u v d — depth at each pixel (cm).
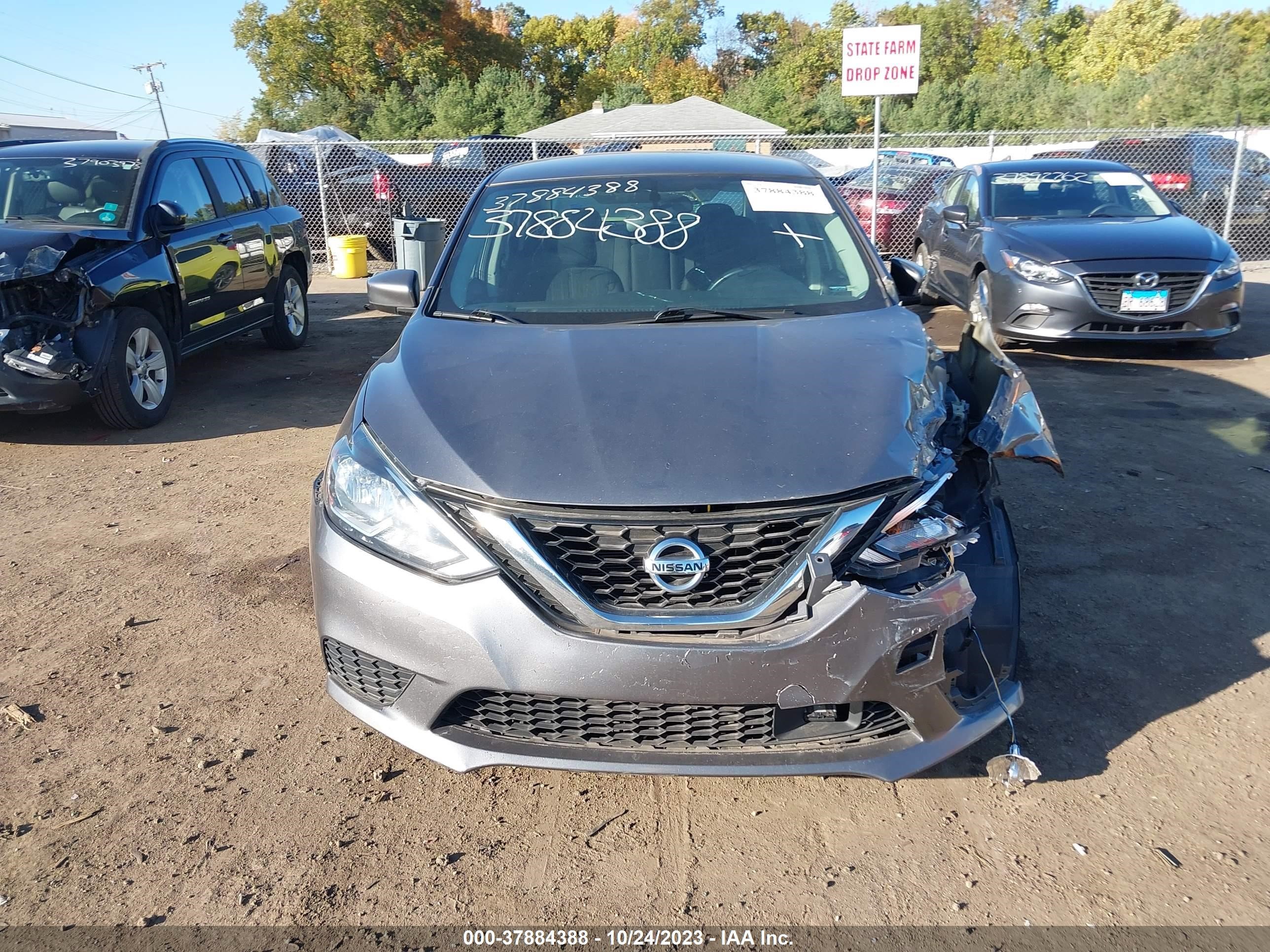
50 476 550
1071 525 462
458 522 241
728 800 274
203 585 408
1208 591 392
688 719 234
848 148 2756
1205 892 235
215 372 810
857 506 236
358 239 1399
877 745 240
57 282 576
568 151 1802
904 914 231
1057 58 6019
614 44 6781
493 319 339
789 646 226
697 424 253
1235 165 1397
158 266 643
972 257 873
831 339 308
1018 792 274
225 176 787
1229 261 775
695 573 228
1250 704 314
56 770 286
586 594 233
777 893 238
